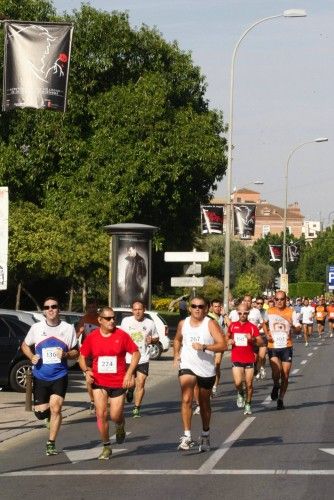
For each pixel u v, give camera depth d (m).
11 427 19.30
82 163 51.12
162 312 75.00
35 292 61.00
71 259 49.03
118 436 15.53
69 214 50.16
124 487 12.39
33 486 12.60
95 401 14.96
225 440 16.92
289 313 22.58
